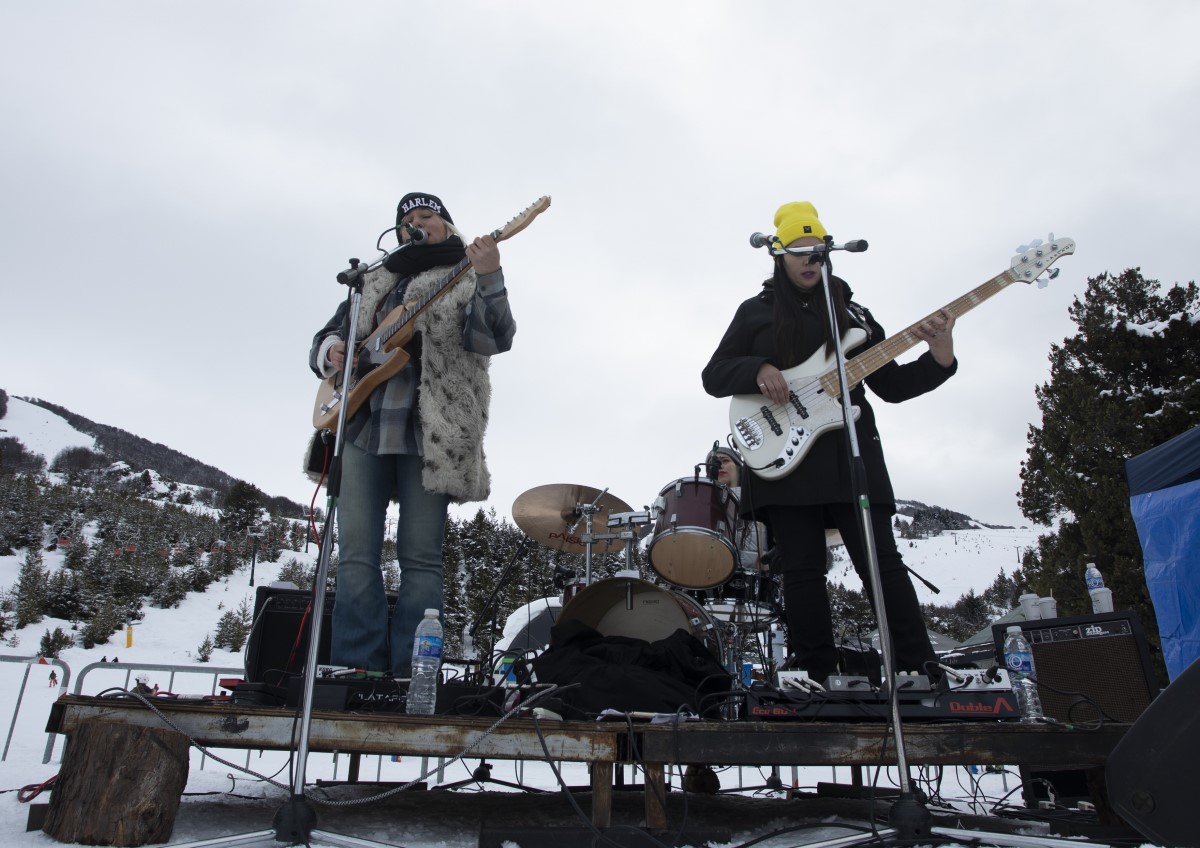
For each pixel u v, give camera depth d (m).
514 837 1.74
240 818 2.12
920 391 2.75
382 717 1.81
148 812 1.66
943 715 1.98
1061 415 13.52
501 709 2.26
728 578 4.79
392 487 2.98
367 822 2.17
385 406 2.85
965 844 1.60
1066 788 3.06
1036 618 3.42
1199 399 12.15
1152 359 13.19
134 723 1.81
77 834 1.65
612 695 2.32
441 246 3.03
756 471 2.63
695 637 2.81
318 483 3.00
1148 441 12.09
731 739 1.80
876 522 2.53
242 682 2.48
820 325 2.71
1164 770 1.49
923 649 2.41
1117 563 10.95
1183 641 5.03
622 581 3.00
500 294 2.77
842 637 3.16
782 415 2.65
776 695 2.03
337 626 2.67
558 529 6.05
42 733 5.07
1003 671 2.06
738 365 2.71
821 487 2.55
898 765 1.66
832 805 2.71
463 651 3.96
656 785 1.83
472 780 2.50
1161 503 5.28
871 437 2.63
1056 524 13.80
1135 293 14.18
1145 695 2.97
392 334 2.88
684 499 4.70
